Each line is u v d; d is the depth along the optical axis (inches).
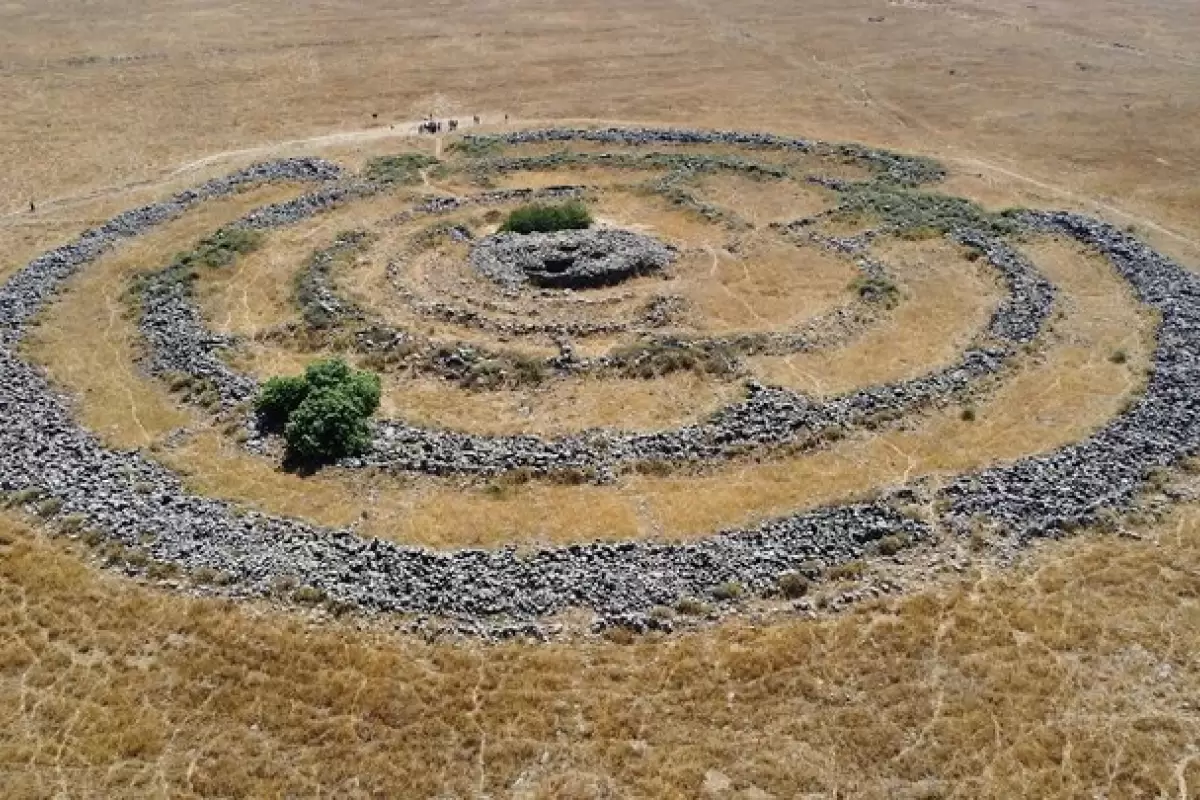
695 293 2381.9
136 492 1662.2
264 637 1364.4
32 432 1820.9
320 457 1759.4
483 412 1934.1
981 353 2081.7
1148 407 1879.9
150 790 1171.3
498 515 1628.9
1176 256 2598.4
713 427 1827.0
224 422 1883.6
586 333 2185.0
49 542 1540.4
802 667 1321.4
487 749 1216.2
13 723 1253.7
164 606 1414.9
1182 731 1229.1
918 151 3467.0
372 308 2297.0
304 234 2726.4
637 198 2967.5
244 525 1574.8
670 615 1393.9
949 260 2544.3
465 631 1370.6
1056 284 2413.9
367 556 1493.6
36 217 2910.9
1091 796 1154.0
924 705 1266.0
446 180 3152.1
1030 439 1820.9
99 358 2121.1
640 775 1183.6
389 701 1274.6
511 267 2449.6
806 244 2645.2
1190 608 1408.7
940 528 1565.0
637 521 1616.6
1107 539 1534.2
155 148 3513.8
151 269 2527.1
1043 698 1274.6
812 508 1637.6
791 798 1154.7
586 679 1305.4
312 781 1181.7
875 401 1911.9
